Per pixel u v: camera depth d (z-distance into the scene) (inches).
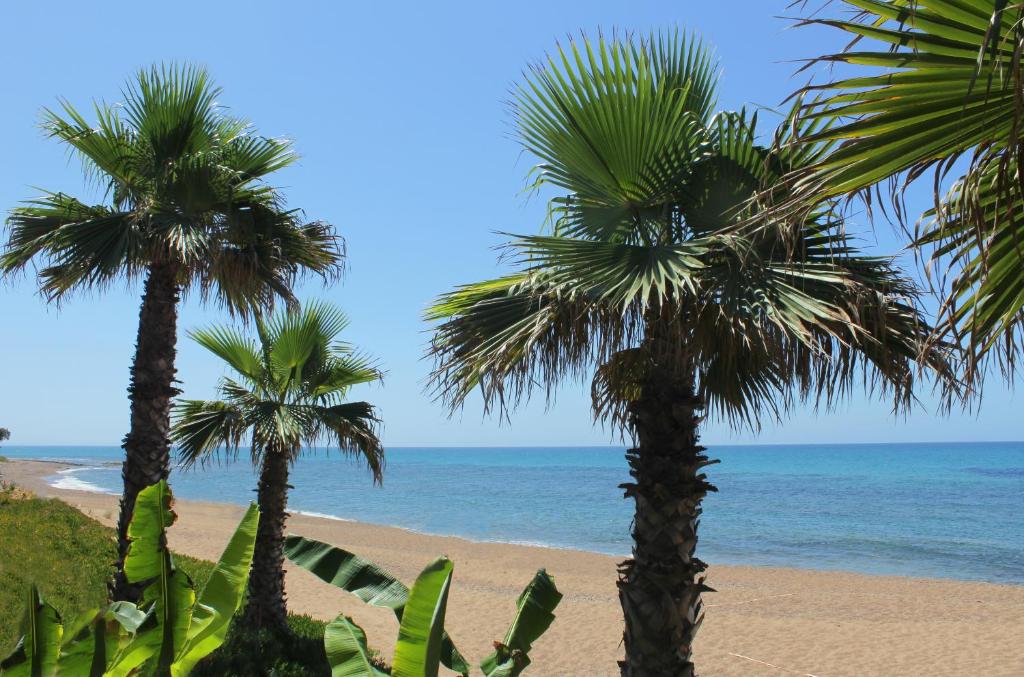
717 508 1919.3
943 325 78.4
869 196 74.1
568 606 696.4
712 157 192.7
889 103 67.4
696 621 198.2
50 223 327.9
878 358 176.1
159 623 112.0
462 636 581.0
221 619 110.5
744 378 218.7
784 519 1663.4
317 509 1979.6
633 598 193.2
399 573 912.3
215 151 329.7
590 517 1760.6
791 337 179.3
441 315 212.5
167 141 333.1
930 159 70.7
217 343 413.7
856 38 68.8
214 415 401.4
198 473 3848.4
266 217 342.3
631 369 214.7
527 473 4023.1
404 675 98.8
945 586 849.5
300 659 381.4
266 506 410.3
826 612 693.3
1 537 682.8
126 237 306.3
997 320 86.1
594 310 185.8
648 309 187.2
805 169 72.9
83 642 110.2
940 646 562.9
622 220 204.8
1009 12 60.9
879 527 1509.6
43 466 3966.5
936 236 84.0
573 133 191.9
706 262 188.2
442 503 2162.9
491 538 1370.6
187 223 315.3
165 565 113.6
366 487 2883.9
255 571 407.5
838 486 2674.7
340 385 434.6
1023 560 1083.3
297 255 355.3
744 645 567.8
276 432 389.4
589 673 489.1
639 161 191.5
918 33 65.7
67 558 658.2
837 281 166.2
